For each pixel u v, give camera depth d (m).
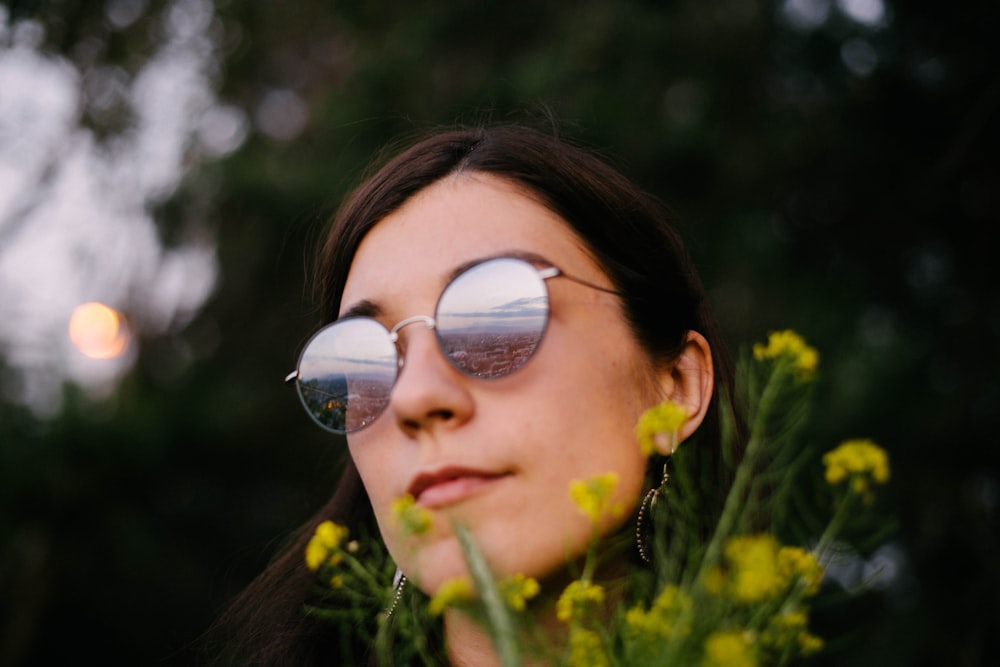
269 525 7.03
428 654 1.23
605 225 1.27
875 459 0.88
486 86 4.97
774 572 0.78
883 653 3.39
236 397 6.88
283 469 7.12
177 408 6.68
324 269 1.49
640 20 4.86
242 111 6.23
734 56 4.86
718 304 4.70
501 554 1.03
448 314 1.13
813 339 4.40
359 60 5.70
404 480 1.10
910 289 4.26
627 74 4.87
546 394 1.09
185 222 5.71
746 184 4.77
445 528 1.04
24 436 5.95
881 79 4.03
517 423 1.07
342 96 5.66
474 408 1.08
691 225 4.72
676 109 5.08
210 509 7.05
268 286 6.63
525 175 1.26
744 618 0.83
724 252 4.74
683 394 1.31
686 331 1.34
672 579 0.89
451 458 1.06
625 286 1.25
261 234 6.14
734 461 1.41
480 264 1.14
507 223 1.21
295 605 1.58
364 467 1.18
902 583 3.70
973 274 4.02
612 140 4.64
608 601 1.11
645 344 1.24
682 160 4.75
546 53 4.96
